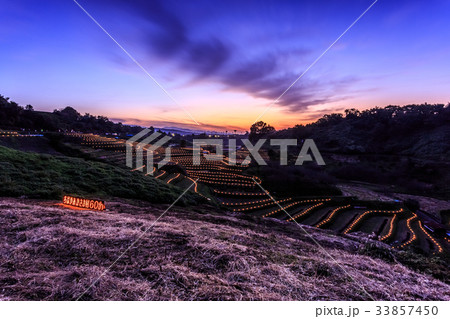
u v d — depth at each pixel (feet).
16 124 172.24
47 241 15.16
